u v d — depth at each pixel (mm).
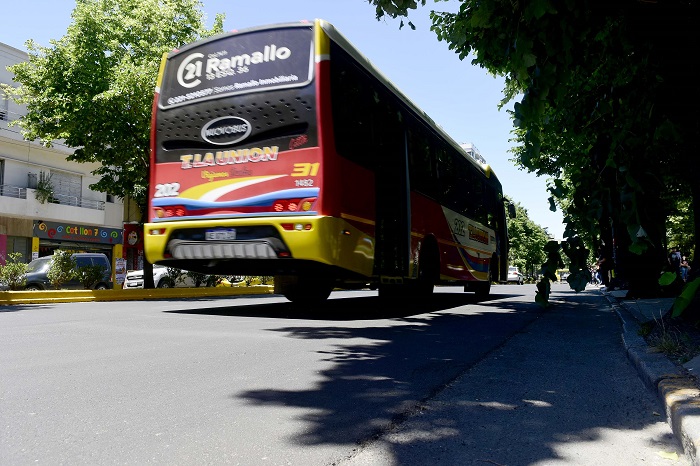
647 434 3236
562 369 5082
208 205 8180
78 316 9195
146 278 18469
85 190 31312
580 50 4711
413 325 8156
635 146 3912
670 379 3961
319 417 3396
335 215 7691
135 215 34094
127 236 18344
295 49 8016
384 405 3703
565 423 3426
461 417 3498
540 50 4172
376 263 8812
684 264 19766
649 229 3602
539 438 3133
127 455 2697
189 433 3041
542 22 4066
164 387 4035
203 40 8633
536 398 4012
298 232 7566
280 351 5566
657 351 5152
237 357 5219
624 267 13195
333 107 7863
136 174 18344
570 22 4191
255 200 7883
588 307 12500
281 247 7672
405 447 2924
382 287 11570
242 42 8344
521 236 75375
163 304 12789
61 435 2963
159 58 17547
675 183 10453
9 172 27328
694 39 4652
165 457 2682
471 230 14250
